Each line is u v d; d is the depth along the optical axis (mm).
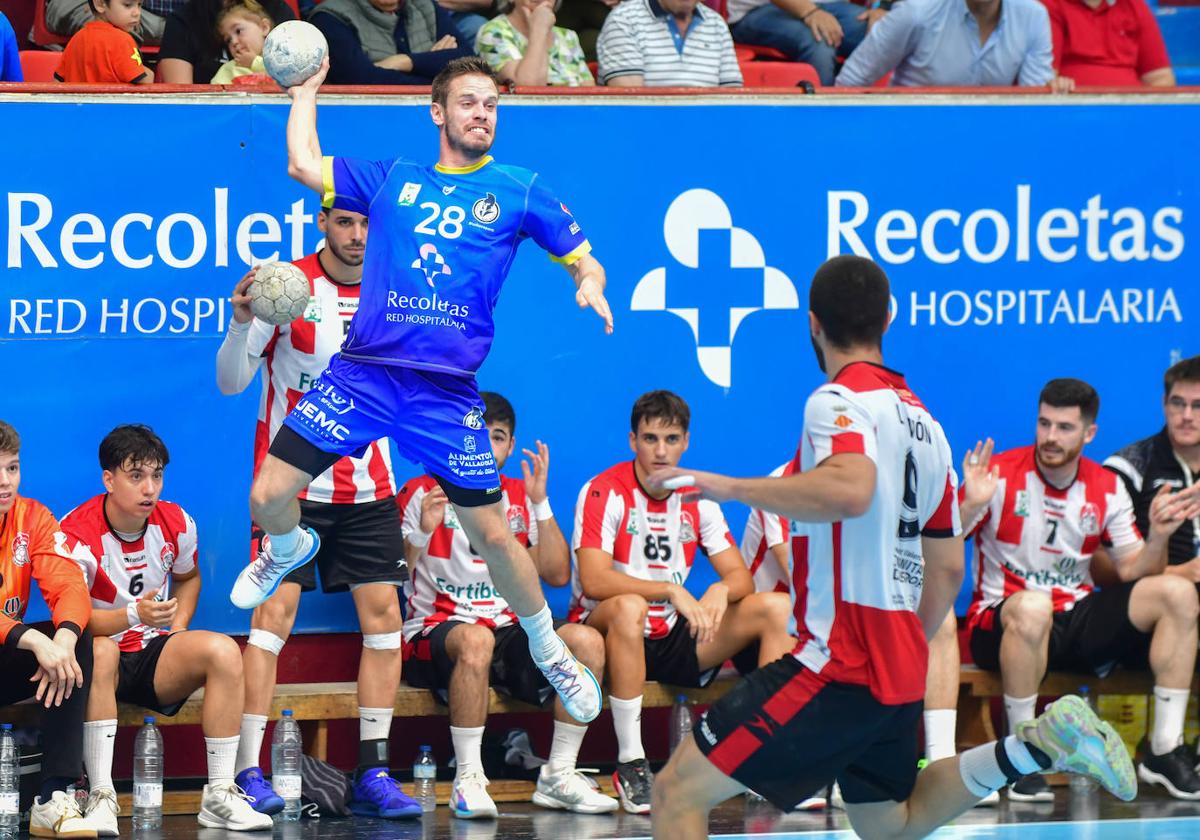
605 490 17250
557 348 17984
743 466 18344
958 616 18641
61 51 20906
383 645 16281
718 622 16578
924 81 20469
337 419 12102
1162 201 19109
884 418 10781
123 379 16938
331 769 16234
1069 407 17469
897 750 11297
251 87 17125
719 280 18266
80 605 15109
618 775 16516
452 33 20250
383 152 17516
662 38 20172
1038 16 20422
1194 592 17078
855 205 18500
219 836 15031
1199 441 17922
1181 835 15305
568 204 17922
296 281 13789
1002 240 18797
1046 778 17844
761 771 10977
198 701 16094
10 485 14922
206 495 17109
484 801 15977
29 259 16672
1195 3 26141
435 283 12086
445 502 16719
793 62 22234
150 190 16953
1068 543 17969
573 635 16359
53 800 14750
